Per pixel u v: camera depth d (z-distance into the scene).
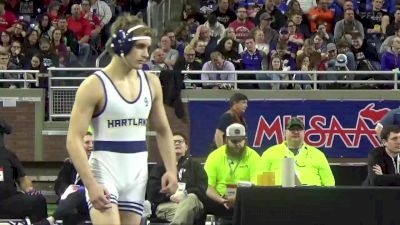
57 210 10.19
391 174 9.78
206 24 18.84
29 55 17.36
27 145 16.19
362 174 11.31
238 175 11.03
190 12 20.20
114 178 6.16
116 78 6.18
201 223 10.53
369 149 16.16
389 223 8.41
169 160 6.42
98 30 19.47
